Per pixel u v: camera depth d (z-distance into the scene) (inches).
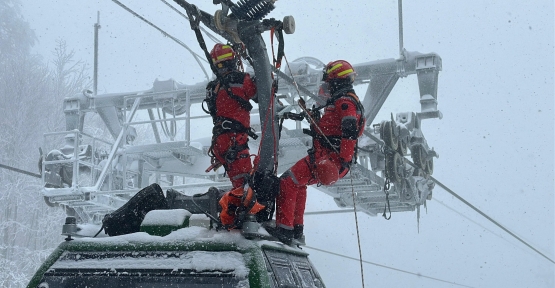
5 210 1216.2
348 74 195.5
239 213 150.9
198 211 175.5
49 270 153.0
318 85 490.0
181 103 544.7
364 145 506.0
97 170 553.9
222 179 506.3
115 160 529.7
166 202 178.4
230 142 173.9
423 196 547.2
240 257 141.4
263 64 171.6
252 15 173.9
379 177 504.4
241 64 185.2
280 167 482.6
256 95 176.2
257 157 172.4
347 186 501.4
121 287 146.3
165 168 544.4
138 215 173.9
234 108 175.2
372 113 517.0
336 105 189.2
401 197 535.8
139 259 147.6
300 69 494.0
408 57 520.4
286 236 170.1
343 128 183.5
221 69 180.9
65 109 580.4
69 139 565.9
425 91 523.8
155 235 154.3
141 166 546.6
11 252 1186.0
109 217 173.0
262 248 145.8
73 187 508.7
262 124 170.2
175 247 146.0
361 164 502.6
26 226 1189.7
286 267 157.5
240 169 173.5
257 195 164.9
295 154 479.2
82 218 539.2
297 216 181.6
